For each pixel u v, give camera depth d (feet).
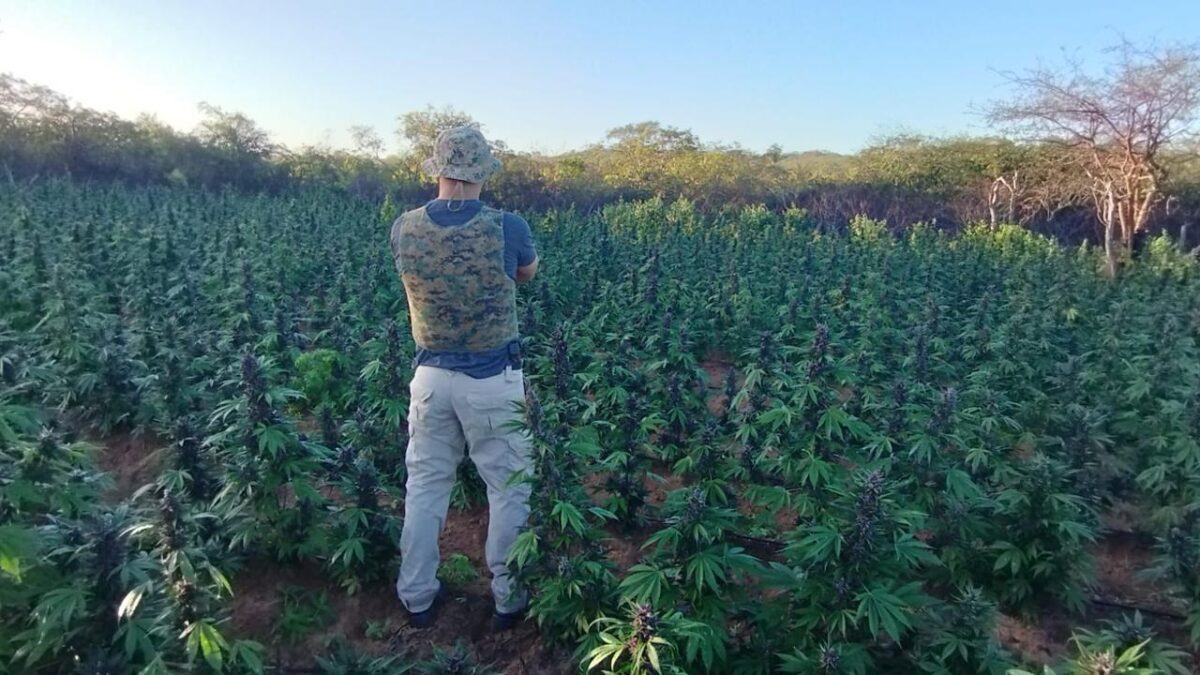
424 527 13.17
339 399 21.68
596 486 16.61
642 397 19.02
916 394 18.16
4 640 9.37
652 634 9.37
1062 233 73.05
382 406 18.78
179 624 9.32
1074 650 13.88
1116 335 27.76
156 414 19.29
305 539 13.87
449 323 12.35
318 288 29.81
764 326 31.91
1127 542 17.37
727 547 11.44
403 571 13.38
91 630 9.48
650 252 40.06
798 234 60.80
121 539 9.82
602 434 17.62
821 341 14.99
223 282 32.86
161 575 9.85
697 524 11.21
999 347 25.13
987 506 14.11
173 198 69.21
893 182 86.99
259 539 13.97
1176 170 68.28
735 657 11.59
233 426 13.29
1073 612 14.67
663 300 32.45
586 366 23.30
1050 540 14.19
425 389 12.78
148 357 21.84
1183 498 16.66
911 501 14.64
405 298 31.86
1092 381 23.06
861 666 10.45
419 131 104.58
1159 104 52.29
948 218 83.56
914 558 10.61
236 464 13.26
